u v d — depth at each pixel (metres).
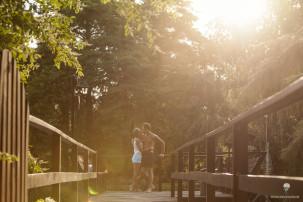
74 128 24.02
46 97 22.03
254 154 9.53
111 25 23.14
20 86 3.54
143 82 24.39
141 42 23.92
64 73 21.39
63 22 4.01
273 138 9.54
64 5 4.02
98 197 12.50
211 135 5.58
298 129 7.87
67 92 22.77
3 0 3.72
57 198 5.52
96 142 25.58
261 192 3.31
